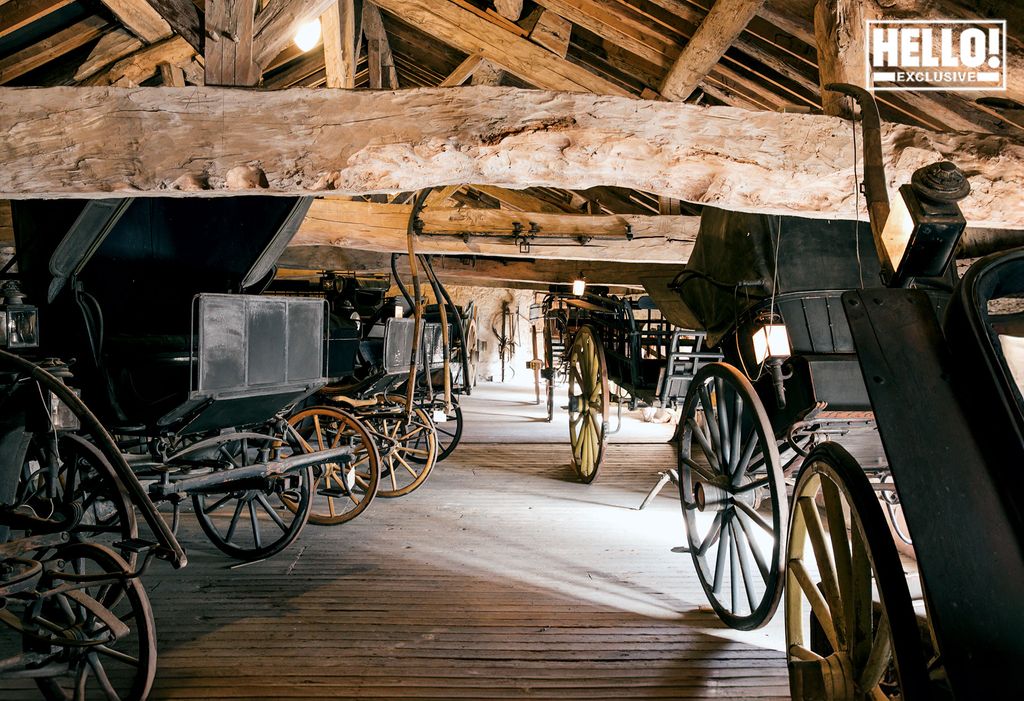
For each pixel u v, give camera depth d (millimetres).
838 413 2975
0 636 3217
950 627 1254
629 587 3891
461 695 2707
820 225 3557
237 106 2902
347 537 4781
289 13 3576
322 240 6414
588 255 6379
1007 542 1309
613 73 5605
